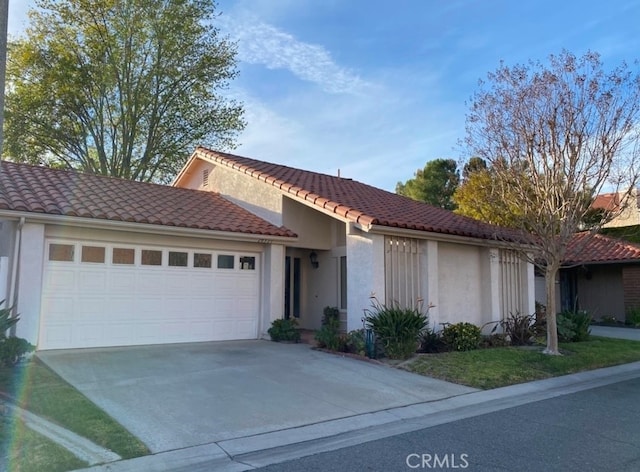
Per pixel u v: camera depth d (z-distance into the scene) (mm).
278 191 14719
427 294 12969
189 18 27625
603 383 9898
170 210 13172
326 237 15914
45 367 9070
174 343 12484
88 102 27172
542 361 11055
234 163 16469
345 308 15219
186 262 12867
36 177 12953
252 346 12453
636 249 19703
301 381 8938
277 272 14125
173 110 28453
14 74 25844
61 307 10969
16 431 5770
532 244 12406
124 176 27578
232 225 13383
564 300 22750
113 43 26500
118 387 8039
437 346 12266
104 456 5281
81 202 11664
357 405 7605
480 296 15031
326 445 5891
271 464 5246
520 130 11773
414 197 34844
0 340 8867
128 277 11930
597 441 6035
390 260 12398
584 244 12273
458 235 13477
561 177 11383
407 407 7629
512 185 12148
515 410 7621
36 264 10445
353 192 16578
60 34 26562
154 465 5148
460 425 6754
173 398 7551
